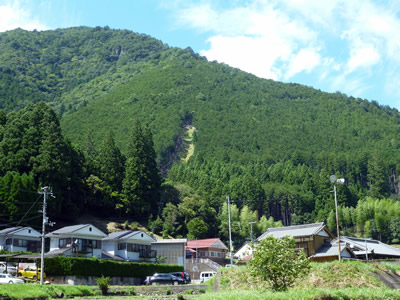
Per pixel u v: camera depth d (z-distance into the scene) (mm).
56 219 72438
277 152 167125
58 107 196750
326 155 151625
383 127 194875
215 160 152500
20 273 43375
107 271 46562
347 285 28109
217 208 108750
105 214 84562
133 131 90125
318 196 116312
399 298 22688
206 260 70938
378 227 100500
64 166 71125
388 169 145125
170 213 85688
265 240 26094
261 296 21766
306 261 25578
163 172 155375
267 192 116188
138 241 59344
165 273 50531
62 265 42688
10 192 61062
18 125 73438
